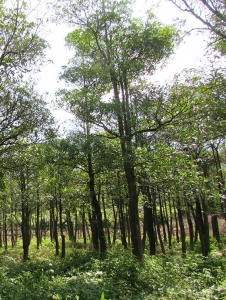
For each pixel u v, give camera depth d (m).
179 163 9.84
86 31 13.34
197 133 5.83
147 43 11.94
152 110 12.03
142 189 15.99
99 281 8.08
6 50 10.16
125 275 8.77
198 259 12.16
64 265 12.95
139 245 12.26
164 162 10.51
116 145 13.22
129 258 9.68
